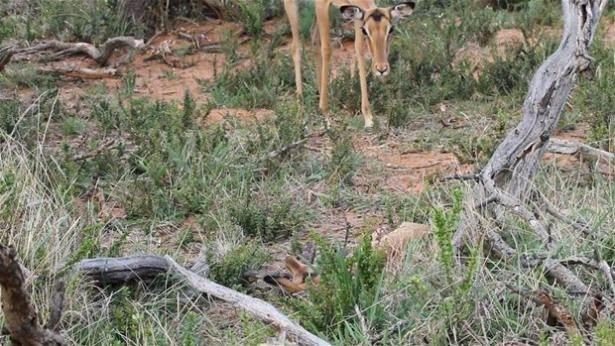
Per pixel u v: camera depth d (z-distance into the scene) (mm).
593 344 6684
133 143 10938
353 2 12680
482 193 8539
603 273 7504
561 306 7051
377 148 11398
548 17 16125
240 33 16219
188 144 10508
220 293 7398
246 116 12469
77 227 8320
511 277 7496
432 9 16703
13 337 6066
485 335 6949
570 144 9719
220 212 9172
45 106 12062
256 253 8391
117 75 14297
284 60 14438
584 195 8922
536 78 9070
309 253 8414
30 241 7434
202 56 15422
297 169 10492
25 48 14969
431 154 11172
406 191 10023
